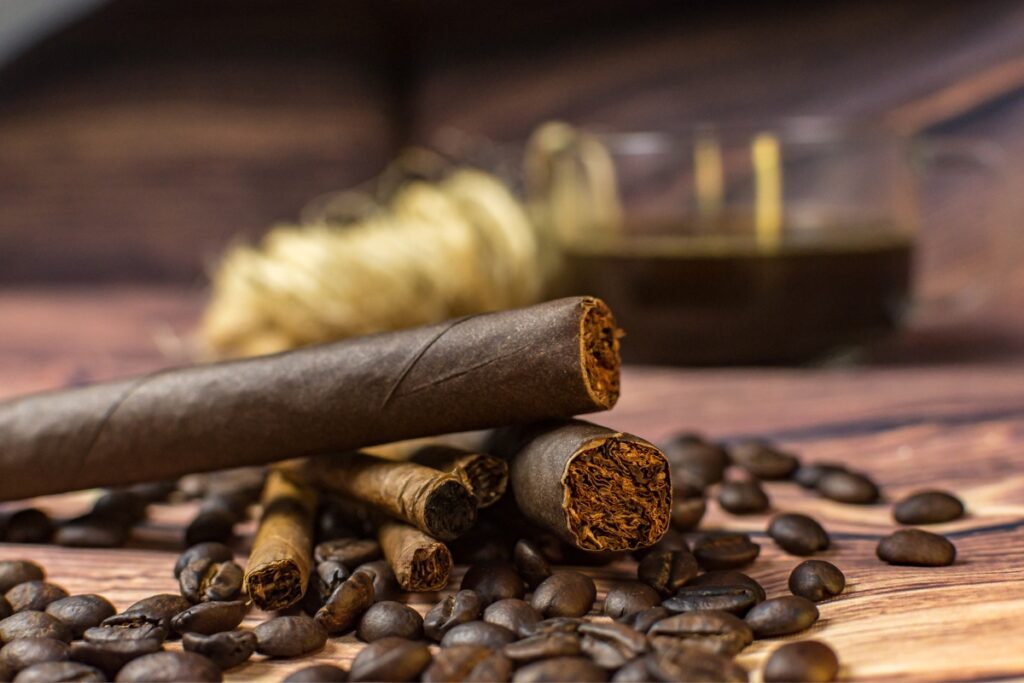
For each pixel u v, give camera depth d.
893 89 0.51
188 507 0.30
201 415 0.26
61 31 0.61
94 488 0.27
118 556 0.27
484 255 0.42
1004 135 0.49
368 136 0.62
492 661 0.21
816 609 0.23
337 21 0.61
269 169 0.63
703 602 0.23
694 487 0.28
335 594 0.23
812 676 0.21
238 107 0.62
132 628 0.23
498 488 0.25
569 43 0.57
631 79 0.56
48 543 0.28
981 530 0.27
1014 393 0.36
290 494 0.27
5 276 0.64
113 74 0.62
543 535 0.25
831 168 0.38
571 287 0.41
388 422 0.25
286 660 0.23
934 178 0.50
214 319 0.43
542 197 0.45
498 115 0.60
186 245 0.64
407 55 0.61
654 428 0.34
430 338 0.25
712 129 0.40
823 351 0.40
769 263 0.38
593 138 0.40
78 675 0.22
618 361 0.25
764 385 0.38
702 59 0.54
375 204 0.59
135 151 0.63
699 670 0.21
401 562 0.24
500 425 0.25
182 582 0.24
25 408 0.27
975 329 0.46
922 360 0.41
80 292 0.62
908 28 0.50
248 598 0.24
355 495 0.26
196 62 0.62
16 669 0.22
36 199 0.64
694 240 0.38
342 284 0.42
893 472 0.30
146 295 0.60
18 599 0.24
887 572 0.25
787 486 0.30
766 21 0.53
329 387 0.25
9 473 0.27
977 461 0.31
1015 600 0.23
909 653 0.22
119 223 0.64
